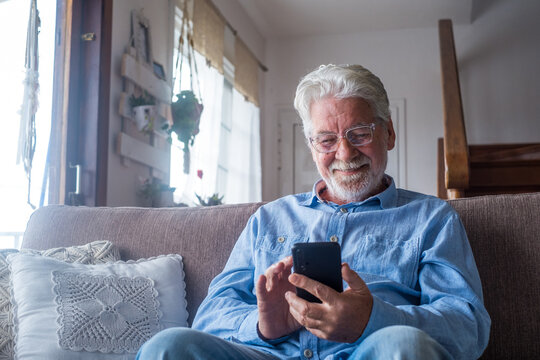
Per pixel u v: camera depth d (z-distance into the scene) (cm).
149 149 305
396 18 524
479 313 111
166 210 174
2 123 237
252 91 498
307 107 139
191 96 311
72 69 260
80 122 262
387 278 123
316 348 110
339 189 136
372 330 96
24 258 148
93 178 258
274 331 111
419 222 129
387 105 140
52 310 137
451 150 255
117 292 144
